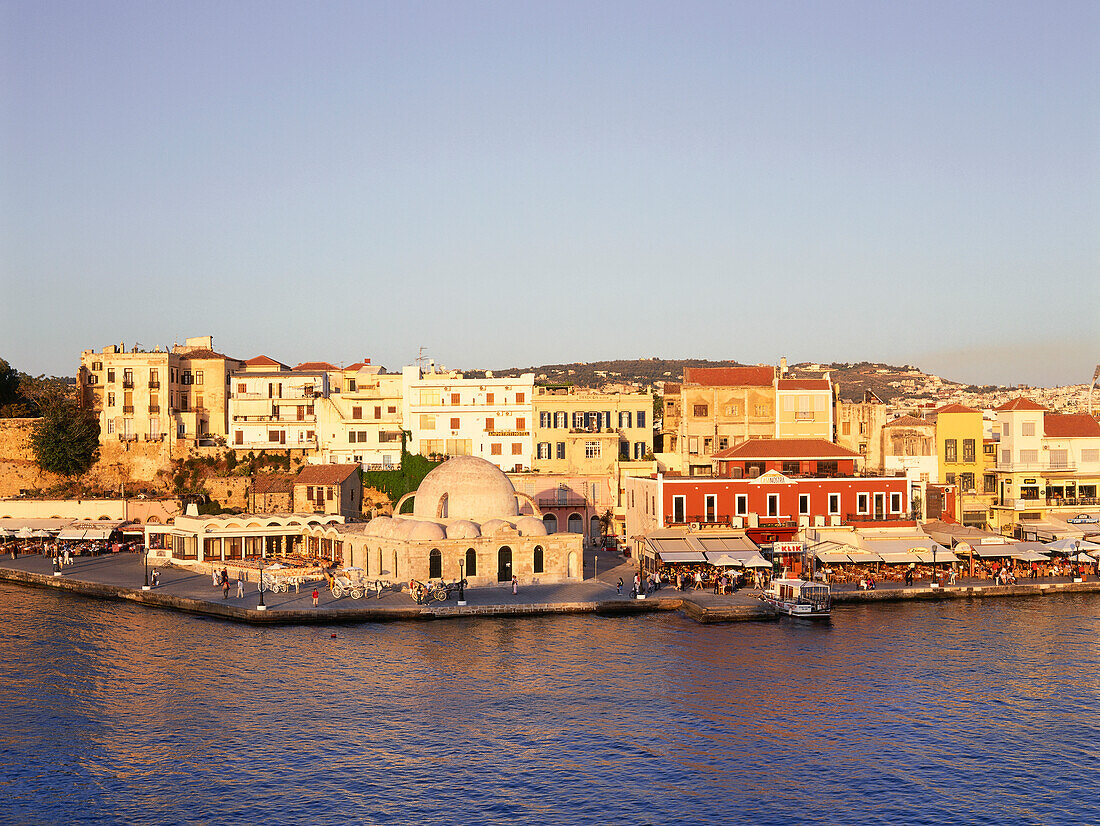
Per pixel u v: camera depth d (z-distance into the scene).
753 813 55.12
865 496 117.31
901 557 108.88
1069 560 117.44
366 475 151.25
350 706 71.12
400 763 61.41
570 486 143.88
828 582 109.31
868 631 91.69
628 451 148.25
